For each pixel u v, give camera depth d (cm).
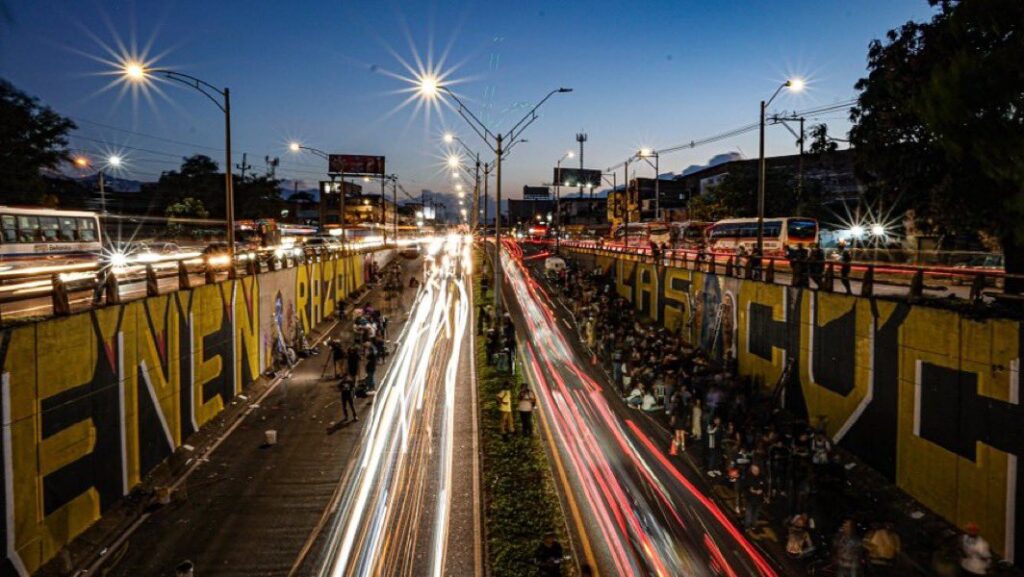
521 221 15275
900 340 1355
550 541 944
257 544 1097
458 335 3048
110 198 6169
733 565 1056
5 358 948
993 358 1105
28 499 991
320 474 1402
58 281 1123
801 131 3538
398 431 1683
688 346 2464
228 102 2197
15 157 3275
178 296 1583
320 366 2483
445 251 8638
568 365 2434
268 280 2422
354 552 1070
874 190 1683
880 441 1420
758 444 1323
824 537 1136
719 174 7175
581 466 1466
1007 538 1068
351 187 10075
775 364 1944
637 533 1153
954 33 1162
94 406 1184
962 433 1172
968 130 1100
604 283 4191
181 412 1578
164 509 1237
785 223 3547
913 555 1087
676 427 1566
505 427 1655
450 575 999
